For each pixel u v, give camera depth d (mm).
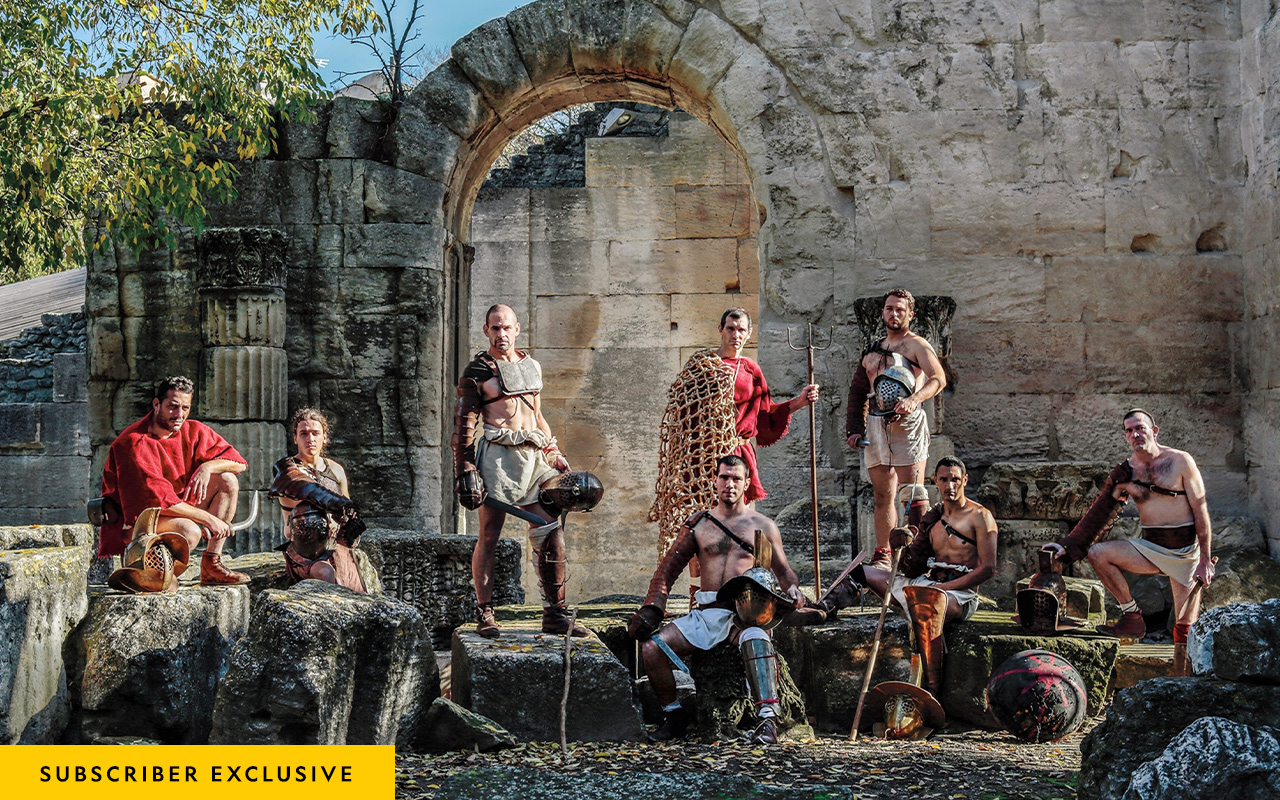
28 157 8719
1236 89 9992
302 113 9789
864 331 9312
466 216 11570
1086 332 9930
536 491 6211
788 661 6512
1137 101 10016
